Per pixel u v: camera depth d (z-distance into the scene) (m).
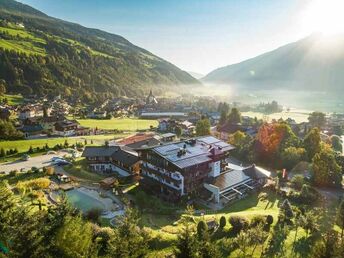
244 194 88.50
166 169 84.62
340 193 95.06
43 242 35.16
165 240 55.16
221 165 96.81
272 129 126.12
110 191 85.25
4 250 33.47
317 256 44.22
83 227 39.69
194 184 84.94
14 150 121.44
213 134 172.00
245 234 55.31
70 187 85.75
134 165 97.56
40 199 75.31
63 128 166.50
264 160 120.25
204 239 43.53
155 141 132.00
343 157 116.88
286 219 67.25
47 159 115.62
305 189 87.44
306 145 123.12
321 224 69.44
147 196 77.62
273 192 92.44
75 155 117.56
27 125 168.00
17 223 36.78
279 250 54.97
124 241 40.19
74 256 35.09
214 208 79.00
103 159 105.94
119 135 171.38
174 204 79.12
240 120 196.50
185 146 92.00
